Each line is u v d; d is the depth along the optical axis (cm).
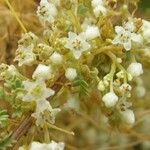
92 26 11
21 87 10
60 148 10
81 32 11
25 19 14
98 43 11
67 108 11
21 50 11
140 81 12
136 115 17
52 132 11
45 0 11
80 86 10
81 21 11
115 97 10
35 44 11
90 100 11
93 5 11
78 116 17
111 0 12
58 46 10
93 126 18
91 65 11
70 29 11
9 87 10
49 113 10
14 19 14
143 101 18
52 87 11
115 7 12
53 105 11
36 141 10
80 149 18
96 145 19
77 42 10
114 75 11
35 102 10
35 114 10
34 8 14
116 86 10
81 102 11
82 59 11
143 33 11
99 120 15
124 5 11
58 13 11
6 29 14
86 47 10
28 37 11
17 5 14
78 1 11
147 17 15
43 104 10
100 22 11
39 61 11
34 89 10
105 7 11
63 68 11
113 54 11
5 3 14
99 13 11
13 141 10
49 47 10
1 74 10
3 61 14
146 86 19
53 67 10
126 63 11
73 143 18
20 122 10
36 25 14
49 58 10
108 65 11
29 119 10
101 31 11
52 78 11
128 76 10
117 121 11
